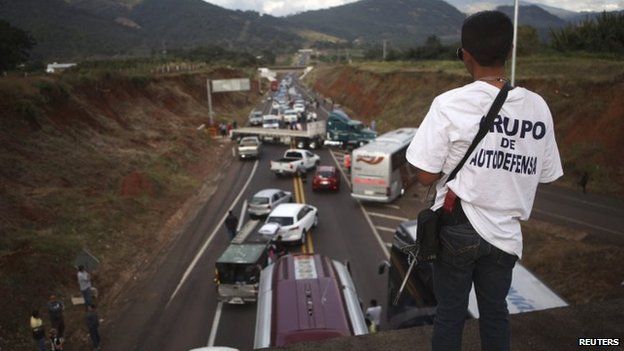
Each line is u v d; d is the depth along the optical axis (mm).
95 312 14273
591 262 17391
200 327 15523
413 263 2473
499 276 2242
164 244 23391
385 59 103562
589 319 3338
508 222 2137
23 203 21625
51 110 33531
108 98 45688
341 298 10711
